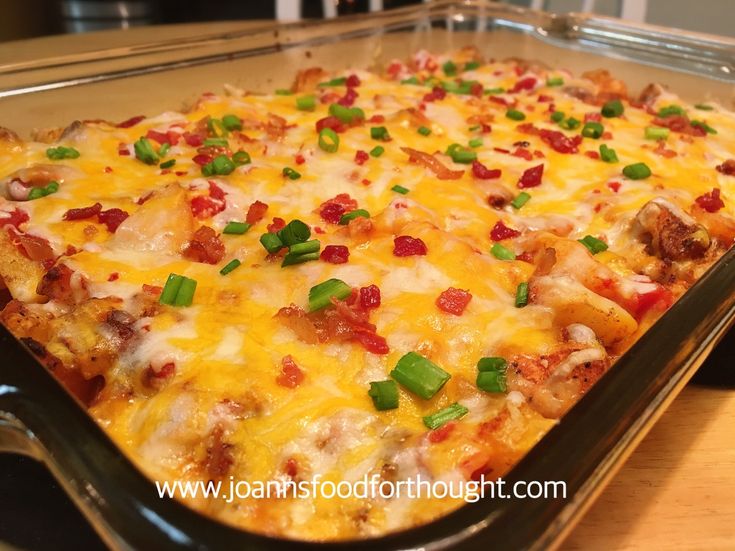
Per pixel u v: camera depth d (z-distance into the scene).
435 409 0.13
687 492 0.14
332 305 0.15
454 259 0.16
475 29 0.38
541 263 0.17
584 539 0.13
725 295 0.14
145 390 0.13
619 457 0.10
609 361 0.15
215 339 0.14
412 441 0.12
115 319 0.14
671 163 0.23
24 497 0.13
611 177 0.22
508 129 0.25
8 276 0.17
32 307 0.15
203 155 0.21
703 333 0.13
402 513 0.11
